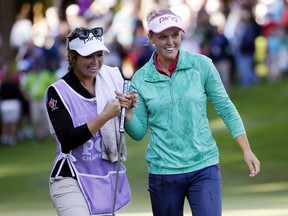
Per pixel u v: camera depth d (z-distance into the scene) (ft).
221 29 207.00
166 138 56.75
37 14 249.96
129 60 200.03
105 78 56.85
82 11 223.51
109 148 56.29
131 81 57.57
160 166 56.85
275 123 174.60
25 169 155.94
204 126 57.00
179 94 56.59
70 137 55.01
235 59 212.64
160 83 56.90
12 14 230.27
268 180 132.05
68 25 213.46
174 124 56.59
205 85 57.36
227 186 126.72
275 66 217.77
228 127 57.88
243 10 213.66
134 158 155.02
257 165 57.06
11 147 187.21
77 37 55.62
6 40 228.43
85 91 56.39
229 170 140.26
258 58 226.99
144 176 139.23
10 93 190.60
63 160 55.88
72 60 56.34
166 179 56.80
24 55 197.57
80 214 54.70
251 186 126.00
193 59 57.21
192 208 56.85
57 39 197.06
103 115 54.54
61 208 55.26
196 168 56.54
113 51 200.95
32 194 128.88
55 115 55.88
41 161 165.37
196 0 211.61
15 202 119.44
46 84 184.34
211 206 56.24
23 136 195.00
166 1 209.15
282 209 94.68
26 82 186.09
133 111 57.16
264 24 219.61
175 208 57.21
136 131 57.21
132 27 209.36
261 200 106.42
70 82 56.44
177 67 56.85
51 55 191.72
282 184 126.72
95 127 54.70
